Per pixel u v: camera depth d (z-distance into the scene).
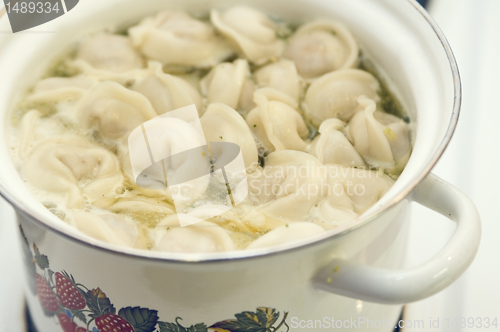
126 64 0.51
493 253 0.55
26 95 0.49
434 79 0.46
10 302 0.52
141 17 0.54
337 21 0.52
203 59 0.52
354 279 0.41
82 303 0.44
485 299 0.53
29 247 0.45
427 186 0.44
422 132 0.44
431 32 0.47
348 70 0.50
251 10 0.54
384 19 0.50
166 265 0.39
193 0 0.54
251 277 0.41
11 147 0.46
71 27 0.52
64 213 0.44
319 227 0.43
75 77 0.51
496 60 0.66
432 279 0.41
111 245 0.39
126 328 0.43
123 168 0.46
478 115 0.62
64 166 0.45
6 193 0.40
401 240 0.46
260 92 0.49
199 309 0.42
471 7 0.70
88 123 0.48
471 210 0.43
